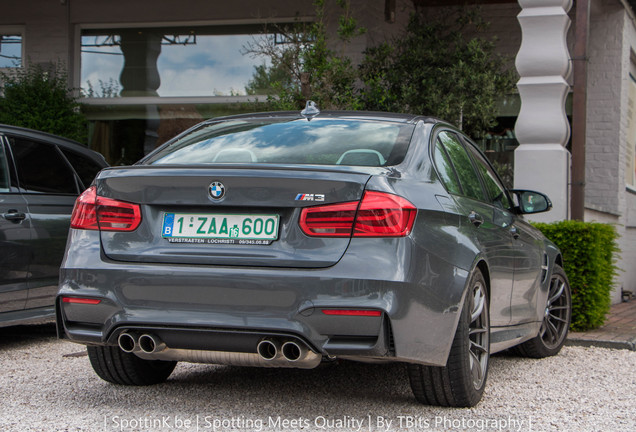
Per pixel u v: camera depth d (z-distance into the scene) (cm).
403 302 309
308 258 313
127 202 340
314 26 936
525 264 467
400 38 1074
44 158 589
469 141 466
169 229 333
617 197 1064
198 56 1134
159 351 335
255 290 314
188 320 321
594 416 373
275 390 408
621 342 590
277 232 320
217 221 328
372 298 305
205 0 1120
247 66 1119
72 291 341
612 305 963
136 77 1152
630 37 1130
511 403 394
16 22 1166
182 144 402
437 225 339
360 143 370
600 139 1073
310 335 310
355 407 371
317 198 316
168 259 329
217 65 1128
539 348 536
